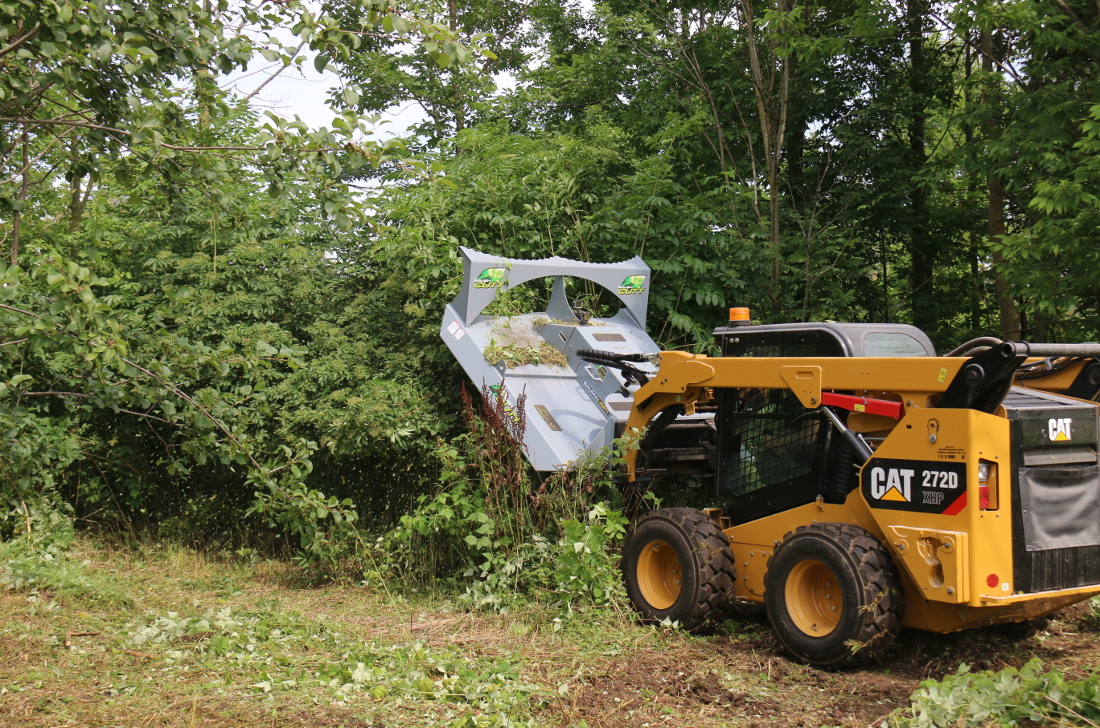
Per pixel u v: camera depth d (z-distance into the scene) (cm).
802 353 532
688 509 550
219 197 570
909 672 451
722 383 538
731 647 496
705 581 515
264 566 778
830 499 502
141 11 453
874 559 442
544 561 589
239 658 462
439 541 679
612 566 566
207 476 874
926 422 432
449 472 637
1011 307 1252
